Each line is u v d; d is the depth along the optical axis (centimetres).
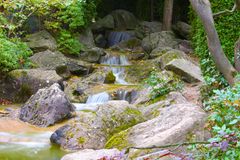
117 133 610
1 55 1078
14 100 1055
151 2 2025
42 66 1204
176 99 770
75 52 1406
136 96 987
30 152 617
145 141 509
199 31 744
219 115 307
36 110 812
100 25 1797
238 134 251
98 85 1129
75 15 1416
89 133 636
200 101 758
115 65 1372
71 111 834
